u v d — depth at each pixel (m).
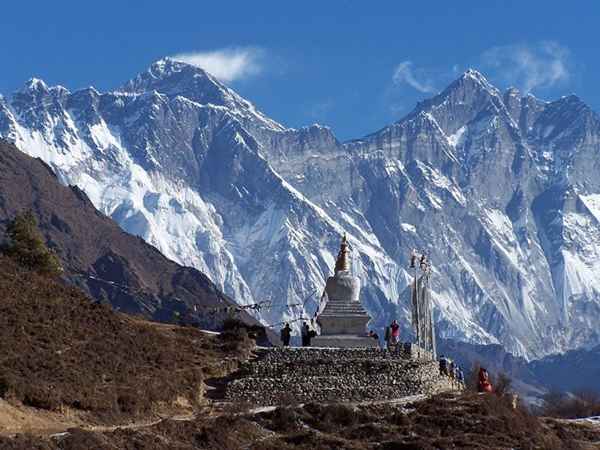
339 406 189.12
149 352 199.75
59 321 196.75
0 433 149.38
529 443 189.75
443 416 192.62
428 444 178.88
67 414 168.38
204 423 173.62
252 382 196.12
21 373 173.75
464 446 182.00
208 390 196.50
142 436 160.38
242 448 169.00
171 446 160.62
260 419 182.88
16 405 165.75
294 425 182.25
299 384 197.25
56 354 184.50
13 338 184.25
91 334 197.88
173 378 192.75
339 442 176.62
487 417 195.38
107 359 189.62
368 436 182.12
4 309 192.62
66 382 176.50
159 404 183.38
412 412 193.00
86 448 148.88
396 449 177.00
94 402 172.50
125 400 177.62
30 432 151.75
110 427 168.25
